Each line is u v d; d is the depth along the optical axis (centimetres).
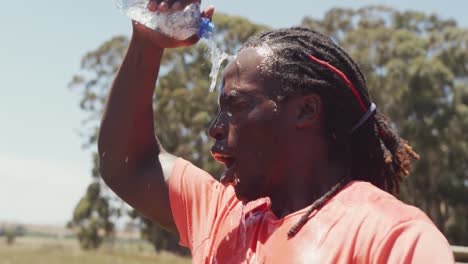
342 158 240
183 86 3412
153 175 283
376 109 248
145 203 284
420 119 3466
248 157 232
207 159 3183
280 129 231
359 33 3516
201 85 3325
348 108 238
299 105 232
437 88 3456
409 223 203
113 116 288
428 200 3519
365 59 3378
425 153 3462
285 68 232
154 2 266
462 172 3522
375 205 212
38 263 3538
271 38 242
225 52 252
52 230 9069
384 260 201
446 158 3512
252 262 227
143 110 286
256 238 233
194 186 271
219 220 253
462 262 347
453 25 3988
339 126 238
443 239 197
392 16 4003
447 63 3838
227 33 3130
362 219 210
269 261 221
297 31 244
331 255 208
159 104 3441
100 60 4016
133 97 285
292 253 216
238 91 233
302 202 232
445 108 3481
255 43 242
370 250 204
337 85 235
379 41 3519
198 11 265
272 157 232
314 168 234
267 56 234
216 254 242
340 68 239
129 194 287
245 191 236
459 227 3528
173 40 270
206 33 263
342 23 3612
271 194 237
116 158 287
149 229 4234
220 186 267
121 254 4062
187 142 3388
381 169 246
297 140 232
